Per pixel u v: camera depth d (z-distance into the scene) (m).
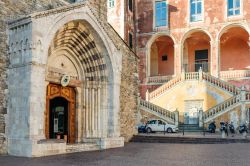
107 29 22.23
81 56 21.22
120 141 21.19
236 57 41.25
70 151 17.88
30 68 15.96
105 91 21.66
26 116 15.84
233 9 38.81
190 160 14.54
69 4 19.14
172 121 33.16
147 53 42.28
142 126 32.72
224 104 31.83
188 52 43.66
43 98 16.47
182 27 40.81
